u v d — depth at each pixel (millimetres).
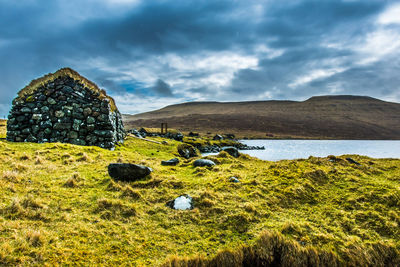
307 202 11844
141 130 105250
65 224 8344
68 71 33781
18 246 6504
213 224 9508
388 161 23172
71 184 12430
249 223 9531
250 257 7605
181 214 10141
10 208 8531
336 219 10039
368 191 12477
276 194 12312
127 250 7441
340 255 7699
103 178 13992
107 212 9680
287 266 7410
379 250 7875
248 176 15914
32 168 14609
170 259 7008
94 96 33656
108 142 32656
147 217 9836
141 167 14406
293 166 17438
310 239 8336
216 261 7266
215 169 18219
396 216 9742
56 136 31078
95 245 7441
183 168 19297
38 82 33656
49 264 6156
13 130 29938
